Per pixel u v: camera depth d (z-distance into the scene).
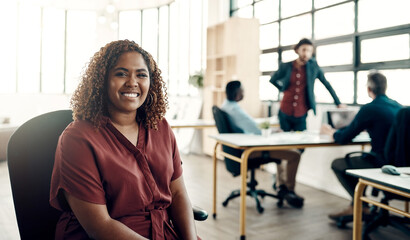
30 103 9.34
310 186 4.45
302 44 3.67
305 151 4.54
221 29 6.35
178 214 1.32
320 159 4.30
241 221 2.77
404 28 3.49
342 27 4.29
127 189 1.13
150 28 9.51
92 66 1.21
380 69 3.79
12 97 9.14
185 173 5.11
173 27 8.47
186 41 7.80
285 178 3.78
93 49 9.95
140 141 1.25
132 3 9.18
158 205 1.23
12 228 2.97
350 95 4.19
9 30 9.09
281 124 4.02
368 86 2.83
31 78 9.45
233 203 3.73
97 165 1.11
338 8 4.33
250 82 5.69
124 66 1.22
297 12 5.06
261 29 5.92
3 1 8.92
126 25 9.98
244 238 2.77
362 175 1.86
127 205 1.14
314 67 3.78
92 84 1.18
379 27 3.80
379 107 2.67
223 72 5.98
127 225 1.14
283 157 3.45
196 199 3.86
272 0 5.63
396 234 2.89
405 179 1.76
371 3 3.88
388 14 3.68
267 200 3.85
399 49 3.57
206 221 3.19
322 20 4.60
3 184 4.32
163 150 1.28
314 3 4.73
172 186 1.36
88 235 1.11
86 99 1.17
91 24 9.90
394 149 2.39
